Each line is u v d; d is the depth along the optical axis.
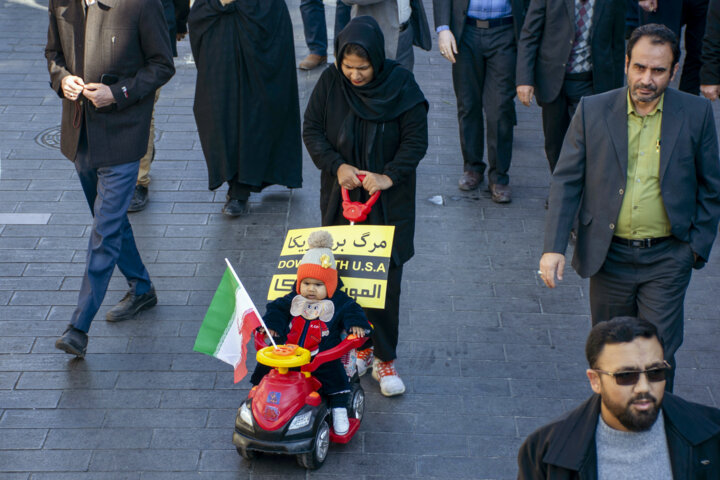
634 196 4.49
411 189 5.09
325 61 10.50
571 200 4.63
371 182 4.85
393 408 5.21
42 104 9.22
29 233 7.02
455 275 6.63
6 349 5.69
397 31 7.55
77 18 5.54
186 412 5.16
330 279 4.61
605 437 2.76
